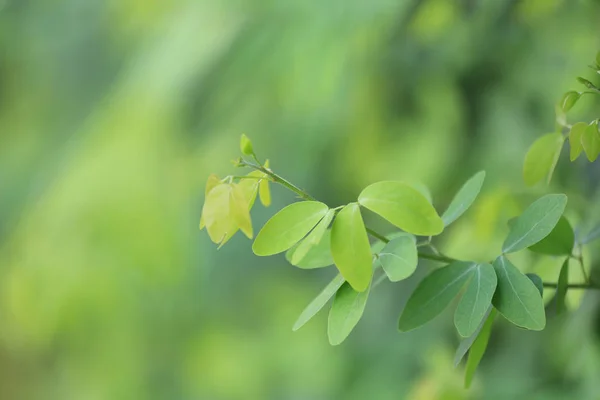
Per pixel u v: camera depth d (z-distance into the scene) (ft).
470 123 4.54
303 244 2.71
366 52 4.34
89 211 5.20
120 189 5.14
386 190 2.71
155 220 5.22
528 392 4.09
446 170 4.53
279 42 4.42
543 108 4.23
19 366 6.66
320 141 4.72
